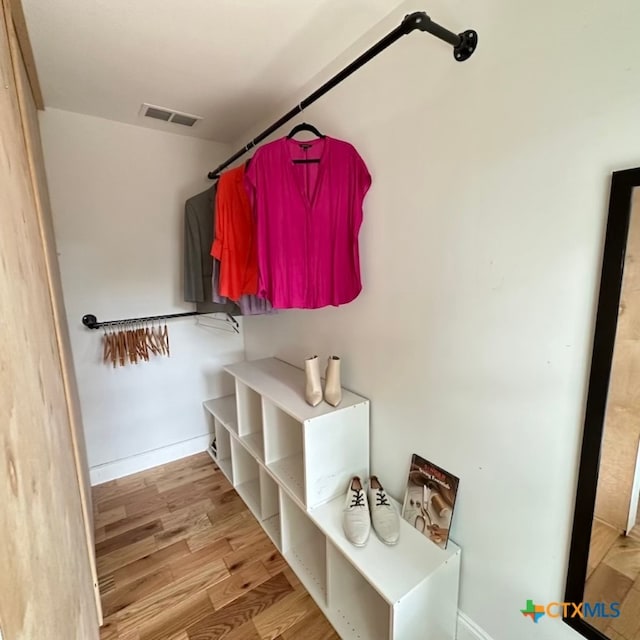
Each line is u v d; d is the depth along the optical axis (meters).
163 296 2.34
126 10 1.17
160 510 1.98
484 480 1.12
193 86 1.67
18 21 0.98
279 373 1.95
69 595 0.74
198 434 2.61
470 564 1.19
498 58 0.95
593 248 0.83
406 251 1.29
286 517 1.63
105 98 1.78
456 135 1.08
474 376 1.12
